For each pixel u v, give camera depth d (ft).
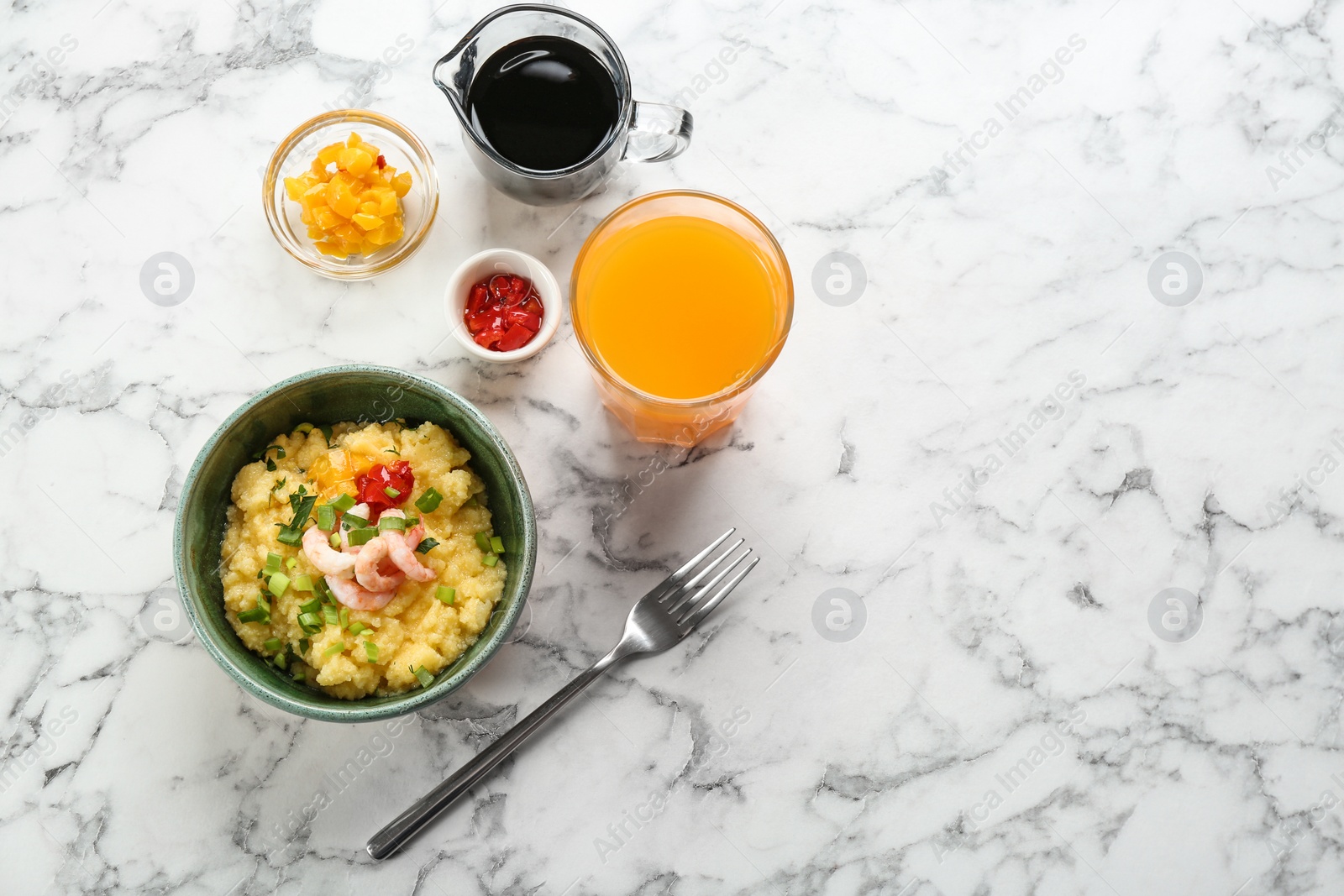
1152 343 1.94
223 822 1.85
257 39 1.92
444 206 1.91
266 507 1.71
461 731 1.86
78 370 1.90
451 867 1.86
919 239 1.93
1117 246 1.94
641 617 1.85
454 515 1.76
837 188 1.93
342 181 1.80
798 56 1.93
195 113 1.92
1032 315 1.93
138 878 1.84
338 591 1.65
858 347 1.92
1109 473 1.93
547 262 1.91
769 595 1.90
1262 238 1.95
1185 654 1.92
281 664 1.71
